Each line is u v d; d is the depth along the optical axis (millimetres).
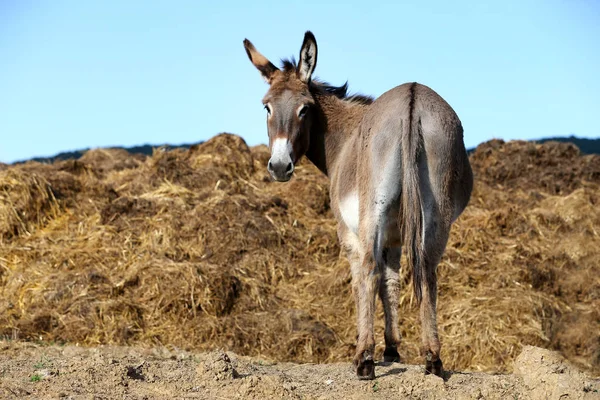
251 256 14797
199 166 17844
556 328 13352
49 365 8930
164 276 13562
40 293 13352
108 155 20422
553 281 14633
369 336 7859
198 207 15695
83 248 14680
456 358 12523
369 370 7949
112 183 17406
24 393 7449
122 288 13461
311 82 9508
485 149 21406
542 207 17812
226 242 14914
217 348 12312
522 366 7941
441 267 14391
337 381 8359
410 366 8789
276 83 9336
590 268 15289
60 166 17828
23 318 12773
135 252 14547
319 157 9586
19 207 15516
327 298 14000
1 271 14250
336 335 12945
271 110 9141
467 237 15367
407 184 7398
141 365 8859
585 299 14406
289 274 14734
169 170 17141
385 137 7648
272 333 12781
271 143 9086
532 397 7449
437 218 7605
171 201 15891
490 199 18203
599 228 16703
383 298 9211
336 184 9102
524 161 20531
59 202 16094
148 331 12633
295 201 16875
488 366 12305
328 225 16312
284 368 9656
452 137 7703
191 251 14680
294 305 13812
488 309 13289
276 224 15727
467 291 13898
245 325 12906
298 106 9086
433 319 7766
